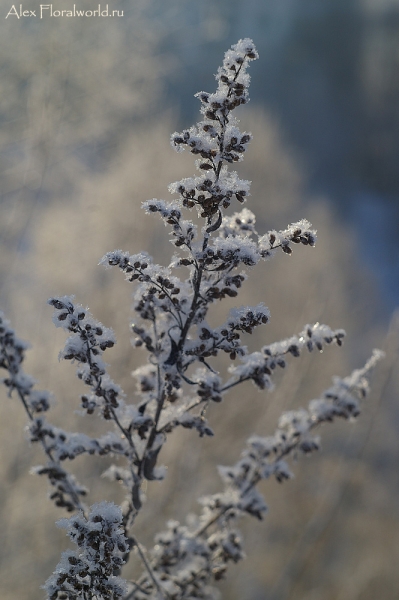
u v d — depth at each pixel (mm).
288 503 10242
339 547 11312
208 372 1997
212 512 2643
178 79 13906
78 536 1415
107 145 10297
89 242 9328
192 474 6574
